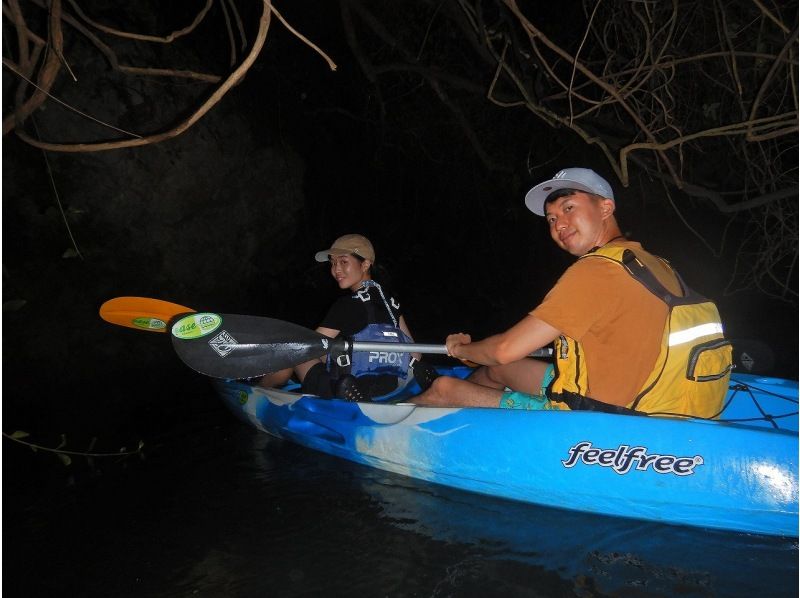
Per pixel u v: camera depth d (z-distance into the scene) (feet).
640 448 7.48
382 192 26.96
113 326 16.65
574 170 7.72
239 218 19.76
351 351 9.38
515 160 20.61
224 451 10.72
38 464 10.26
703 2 12.14
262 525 7.91
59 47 7.11
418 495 8.74
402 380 10.93
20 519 8.27
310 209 24.06
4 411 13.46
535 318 7.22
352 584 6.51
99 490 9.15
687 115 13.29
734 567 6.58
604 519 7.82
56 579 6.85
